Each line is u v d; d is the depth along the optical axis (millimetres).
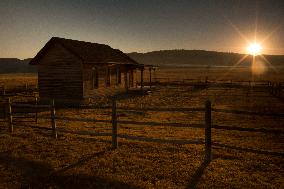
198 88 41562
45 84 26344
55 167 7812
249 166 7766
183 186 6504
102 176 7121
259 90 36781
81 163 8094
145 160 8258
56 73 25875
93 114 18594
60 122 15102
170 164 7926
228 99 27969
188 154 8867
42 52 25844
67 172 7402
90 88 26312
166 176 7094
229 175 7113
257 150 7398
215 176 7020
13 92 33406
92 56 27078
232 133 12492
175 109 8609
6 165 8055
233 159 8414
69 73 25344
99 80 28062
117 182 6762
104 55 30703
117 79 32031
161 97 29953
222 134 12273
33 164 8094
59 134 11680
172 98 29016
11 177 7172
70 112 19656
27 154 8961
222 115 18078
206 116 8031
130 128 13453
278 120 16250
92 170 7551
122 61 32906
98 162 8156
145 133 12164
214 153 8953
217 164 7887
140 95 31875
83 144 10062
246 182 6676
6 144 10172
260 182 6688
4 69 184625
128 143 10203
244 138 11516
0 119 15961
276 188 6352
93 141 10523
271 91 35031
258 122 15570
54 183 6746
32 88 36406
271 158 8531
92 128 13352
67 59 25375
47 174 7332
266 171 7453
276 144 10539
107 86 29766
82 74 24891
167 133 12203
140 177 7062
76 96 25156
